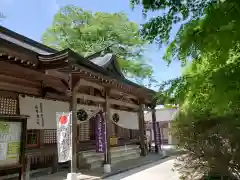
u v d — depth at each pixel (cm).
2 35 875
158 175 906
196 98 340
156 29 275
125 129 1730
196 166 551
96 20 2027
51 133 981
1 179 696
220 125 500
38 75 893
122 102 1359
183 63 327
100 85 1042
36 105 890
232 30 199
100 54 1371
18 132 573
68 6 1973
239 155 479
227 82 224
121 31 1989
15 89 820
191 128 550
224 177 520
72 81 850
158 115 2697
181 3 251
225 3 203
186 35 231
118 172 962
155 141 1745
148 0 261
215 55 246
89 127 1258
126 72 2070
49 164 956
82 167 1014
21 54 693
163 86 332
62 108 996
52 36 2038
